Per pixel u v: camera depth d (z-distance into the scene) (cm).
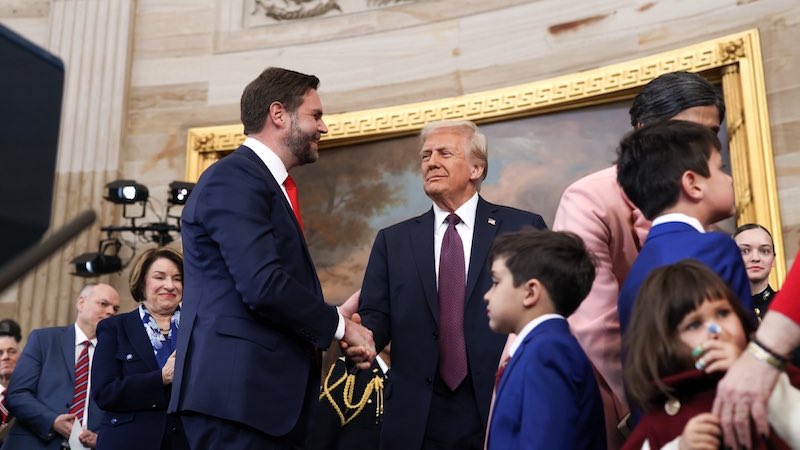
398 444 342
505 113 692
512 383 246
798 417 196
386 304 374
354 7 788
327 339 299
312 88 345
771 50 605
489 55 723
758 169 581
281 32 804
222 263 303
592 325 274
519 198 678
